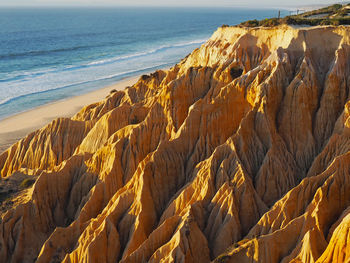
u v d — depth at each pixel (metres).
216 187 34.47
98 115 55.09
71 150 49.53
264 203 34.09
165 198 37.38
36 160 49.56
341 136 36.22
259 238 27.44
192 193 34.84
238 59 46.12
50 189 40.09
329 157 35.78
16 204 38.41
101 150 41.44
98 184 38.81
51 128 50.41
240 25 55.59
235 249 28.05
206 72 46.78
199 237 30.19
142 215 34.00
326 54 41.97
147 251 30.81
